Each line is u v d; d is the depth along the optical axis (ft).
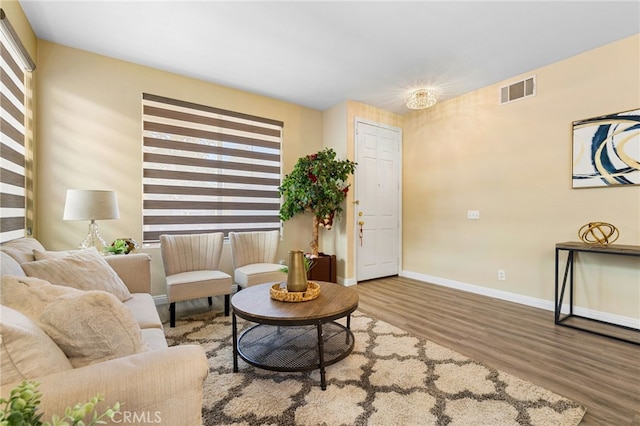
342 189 13.39
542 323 9.04
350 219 13.89
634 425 4.75
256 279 10.19
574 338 7.96
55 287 3.80
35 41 8.72
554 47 9.26
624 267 8.82
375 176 14.82
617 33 8.52
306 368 5.80
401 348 7.29
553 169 10.24
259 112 13.24
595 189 9.32
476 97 12.50
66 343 3.09
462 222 13.02
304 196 12.18
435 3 7.33
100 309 3.24
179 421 2.87
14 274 4.66
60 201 9.23
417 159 15.03
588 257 9.50
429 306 10.65
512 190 11.34
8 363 2.52
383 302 11.12
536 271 10.68
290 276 6.80
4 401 1.77
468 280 12.77
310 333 7.99
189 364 2.98
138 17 7.93
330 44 9.19
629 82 8.68
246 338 7.65
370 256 14.69
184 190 11.53
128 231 10.32
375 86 12.25
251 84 12.15
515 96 11.23
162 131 11.04
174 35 8.77
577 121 9.66
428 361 6.66
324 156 12.43
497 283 11.77
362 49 9.43
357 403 5.21
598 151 9.23
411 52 9.61
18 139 7.79
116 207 8.61
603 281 9.20
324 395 5.44
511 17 7.82
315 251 13.21
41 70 8.95
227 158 12.50
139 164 10.50
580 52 9.55
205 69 10.89
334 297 6.86
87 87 9.63
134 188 10.42
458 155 13.19
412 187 15.30
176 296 8.75
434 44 9.14
